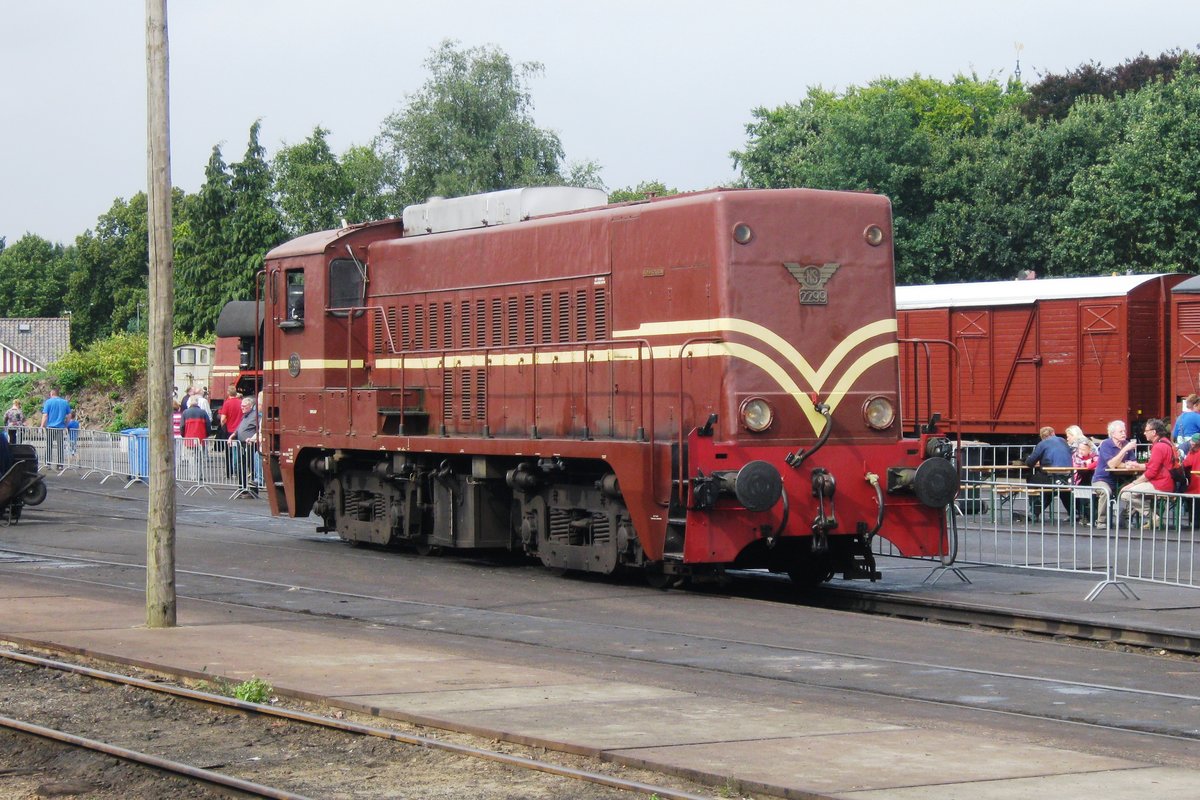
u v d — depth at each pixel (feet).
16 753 31.24
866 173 173.58
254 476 102.12
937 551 52.90
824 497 50.62
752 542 53.57
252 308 140.77
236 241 230.07
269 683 35.81
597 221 56.29
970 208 169.07
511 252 60.75
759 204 51.37
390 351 67.97
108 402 198.90
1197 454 74.18
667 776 27.04
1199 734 31.01
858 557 58.65
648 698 33.96
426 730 31.24
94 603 50.72
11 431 127.85
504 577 59.11
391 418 65.92
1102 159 167.22
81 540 74.49
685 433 51.98
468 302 63.16
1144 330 97.09
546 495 58.80
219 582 57.62
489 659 39.91
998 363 102.17
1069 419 98.73
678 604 50.80
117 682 37.19
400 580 58.23
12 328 307.78
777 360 51.01
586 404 56.34
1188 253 145.28
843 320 52.37
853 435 51.93
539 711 32.42
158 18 45.68
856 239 52.90
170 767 28.68
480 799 26.16
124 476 114.73
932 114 252.62
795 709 32.91
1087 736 30.78
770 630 45.11
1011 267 170.09
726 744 29.01
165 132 45.91
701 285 51.44
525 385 59.57
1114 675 38.01
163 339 45.68
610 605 50.67
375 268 69.15
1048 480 82.58
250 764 29.40
